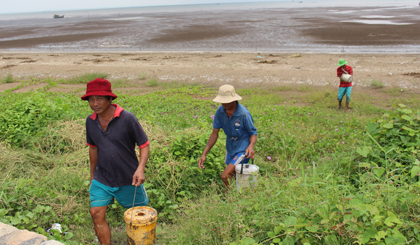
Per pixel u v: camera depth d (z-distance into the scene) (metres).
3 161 5.26
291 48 24.41
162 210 4.23
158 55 22.67
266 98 11.63
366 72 15.36
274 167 5.47
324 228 2.95
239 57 20.77
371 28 34.75
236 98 4.24
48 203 4.01
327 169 4.91
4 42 35.41
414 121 4.81
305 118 8.39
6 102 9.47
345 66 9.88
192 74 16.47
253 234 3.14
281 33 32.91
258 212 3.36
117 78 16.42
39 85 15.16
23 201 4.00
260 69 16.77
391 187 3.39
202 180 4.79
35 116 7.07
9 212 3.90
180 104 10.41
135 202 3.66
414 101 10.76
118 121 3.33
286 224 3.01
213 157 4.96
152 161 5.04
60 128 6.70
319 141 6.57
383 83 13.59
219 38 31.02
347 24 39.94
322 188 3.83
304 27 37.81
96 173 3.45
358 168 4.58
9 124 6.67
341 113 9.35
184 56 21.88
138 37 34.25
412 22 40.53
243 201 3.58
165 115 8.72
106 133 3.34
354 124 7.85
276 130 6.91
